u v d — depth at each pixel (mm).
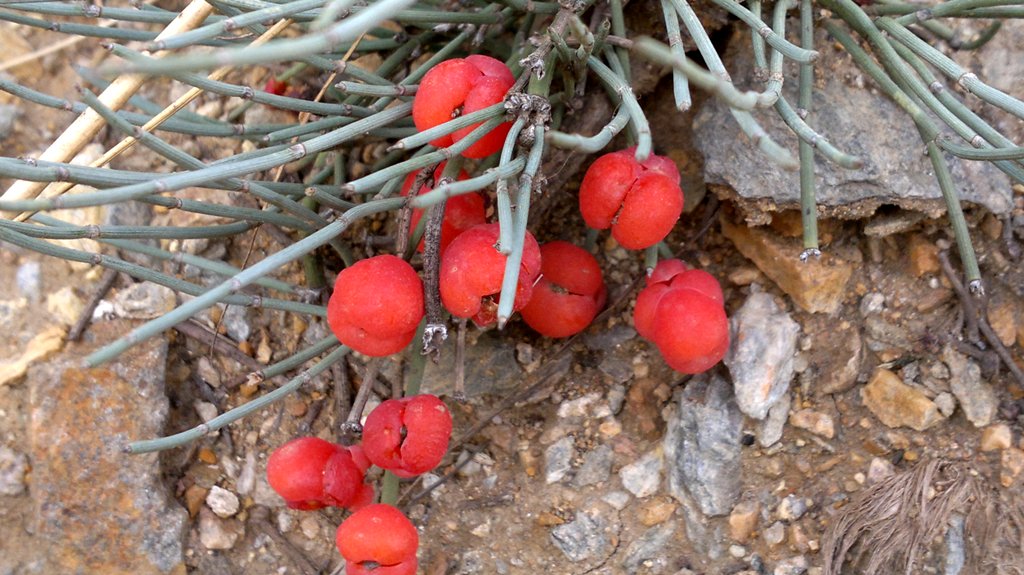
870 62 124
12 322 134
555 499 132
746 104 89
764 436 130
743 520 128
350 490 116
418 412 111
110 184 105
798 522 128
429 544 131
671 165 115
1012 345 129
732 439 129
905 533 123
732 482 129
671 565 129
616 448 134
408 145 103
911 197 128
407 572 111
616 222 113
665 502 131
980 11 125
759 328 131
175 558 128
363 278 103
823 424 130
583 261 125
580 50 117
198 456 134
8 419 130
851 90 131
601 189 111
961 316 131
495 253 104
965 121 114
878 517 124
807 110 122
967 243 117
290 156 102
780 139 130
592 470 133
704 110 133
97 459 128
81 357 132
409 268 106
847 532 125
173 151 106
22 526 127
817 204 128
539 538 131
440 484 134
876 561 122
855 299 133
